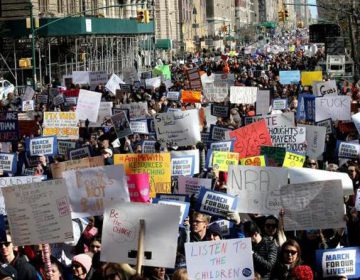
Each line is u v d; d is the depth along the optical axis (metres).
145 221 10.59
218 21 185.50
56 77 70.38
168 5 140.25
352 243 13.12
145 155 15.86
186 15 160.38
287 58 85.25
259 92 29.55
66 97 36.19
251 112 29.36
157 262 10.57
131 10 104.88
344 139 23.19
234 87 32.34
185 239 12.91
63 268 12.22
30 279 11.67
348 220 13.19
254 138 18.89
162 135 20.44
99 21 74.81
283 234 12.29
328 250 11.30
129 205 10.65
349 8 65.62
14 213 11.51
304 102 24.94
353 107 27.44
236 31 193.25
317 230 12.85
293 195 11.77
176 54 136.25
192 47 160.12
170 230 10.53
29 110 34.75
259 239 12.29
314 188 11.71
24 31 66.81
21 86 64.38
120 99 36.38
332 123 23.27
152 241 10.58
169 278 11.86
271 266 11.92
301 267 10.14
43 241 11.50
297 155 17.52
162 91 42.81
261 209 13.09
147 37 102.00
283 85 41.88
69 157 19.77
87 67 77.19
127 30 85.06
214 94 37.38
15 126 22.84
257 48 125.69
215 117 27.88
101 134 24.28
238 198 13.06
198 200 13.10
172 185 17.16
